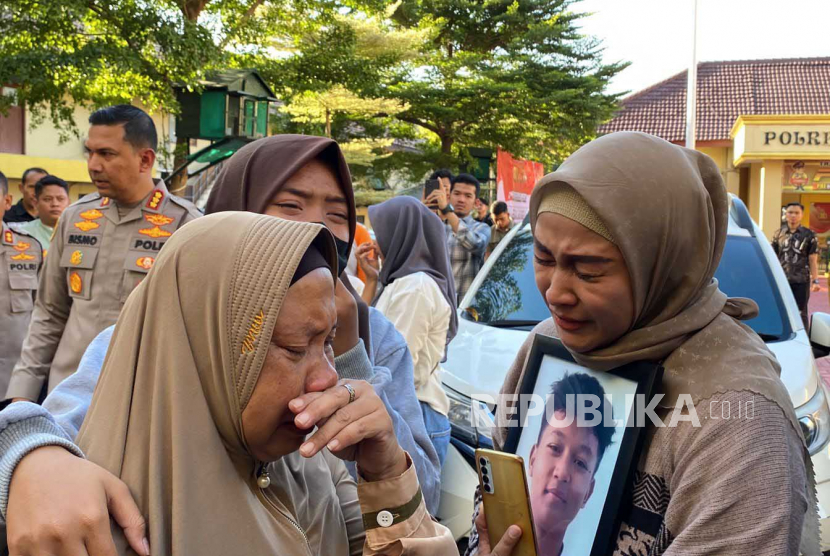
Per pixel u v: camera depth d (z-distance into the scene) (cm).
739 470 140
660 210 152
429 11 2808
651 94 3422
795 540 137
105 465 114
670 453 152
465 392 358
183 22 1193
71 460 111
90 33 1224
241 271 117
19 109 1708
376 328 240
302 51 1995
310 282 120
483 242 661
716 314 160
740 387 147
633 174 153
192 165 1449
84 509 104
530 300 437
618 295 155
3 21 1141
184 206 375
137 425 115
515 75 2605
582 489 164
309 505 149
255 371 116
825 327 385
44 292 371
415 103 2533
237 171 211
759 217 2759
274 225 121
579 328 162
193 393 115
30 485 106
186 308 117
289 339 118
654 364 158
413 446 219
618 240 150
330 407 122
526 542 161
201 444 114
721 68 3466
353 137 2550
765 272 423
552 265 165
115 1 1145
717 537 139
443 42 2900
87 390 153
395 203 345
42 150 1762
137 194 366
